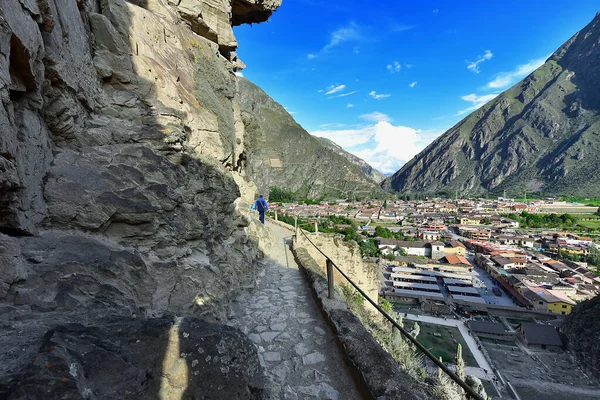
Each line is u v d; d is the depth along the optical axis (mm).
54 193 3037
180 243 4434
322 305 5398
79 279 2639
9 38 2307
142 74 5293
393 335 9773
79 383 1572
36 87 2908
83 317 2359
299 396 3422
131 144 4129
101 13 5082
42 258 2604
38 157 2928
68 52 3615
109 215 3381
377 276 16578
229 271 5980
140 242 3750
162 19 6629
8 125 2264
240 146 10922
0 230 2506
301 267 8367
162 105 5309
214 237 5855
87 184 3299
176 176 4531
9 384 1442
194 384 2074
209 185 5742
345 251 15102
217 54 9430
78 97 3861
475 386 10320
